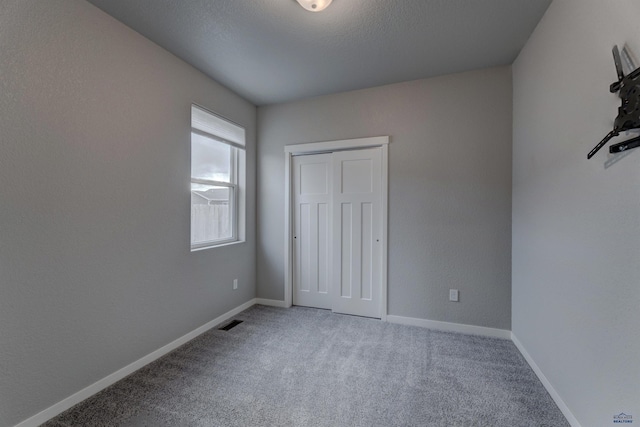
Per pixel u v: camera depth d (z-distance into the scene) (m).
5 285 1.46
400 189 2.99
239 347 2.49
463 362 2.22
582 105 1.49
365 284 3.21
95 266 1.87
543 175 1.95
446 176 2.83
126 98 2.05
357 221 3.23
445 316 2.85
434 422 1.60
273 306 3.58
